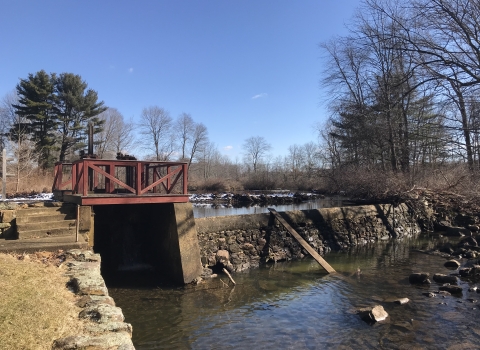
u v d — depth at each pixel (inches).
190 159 1934.1
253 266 380.2
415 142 653.9
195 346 205.8
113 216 382.6
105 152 1747.0
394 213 552.4
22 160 932.0
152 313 255.1
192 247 321.1
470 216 581.0
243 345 206.1
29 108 1285.7
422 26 490.6
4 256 210.5
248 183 1638.8
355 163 812.6
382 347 198.2
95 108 1525.6
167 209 339.3
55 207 301.3
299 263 394.3
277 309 260.1
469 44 454.3
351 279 330.6
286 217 426.0
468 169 581.3
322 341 207.8
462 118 486.9
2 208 283.9
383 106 665.6
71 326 132.0
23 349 110.9
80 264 208.8
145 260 391.5
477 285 301.1
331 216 472.4
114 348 117.0
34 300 146.8
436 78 460.8
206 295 290.8
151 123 1867.6
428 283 310.7
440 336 209.3
